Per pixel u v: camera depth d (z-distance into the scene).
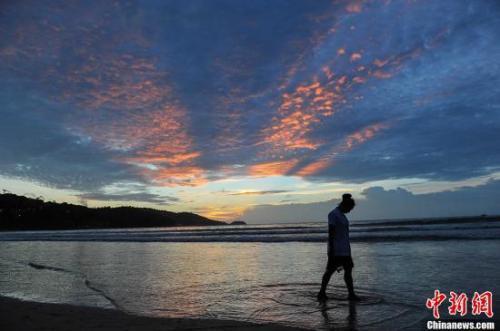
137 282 9.30
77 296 7.82
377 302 6.41
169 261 13.77
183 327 5.00
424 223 52.25
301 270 10.48
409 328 4.95
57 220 149.50
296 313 5.84
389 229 34.78
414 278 8.53
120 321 5.39
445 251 13.85
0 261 15.23
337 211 6.91
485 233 23.03
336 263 6.76
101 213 162.25
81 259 15.23
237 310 6.18
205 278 9.62
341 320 5.38
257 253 16.08
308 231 42.59
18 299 7.43
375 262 11.44
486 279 8.08
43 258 16.02
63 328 5.05
